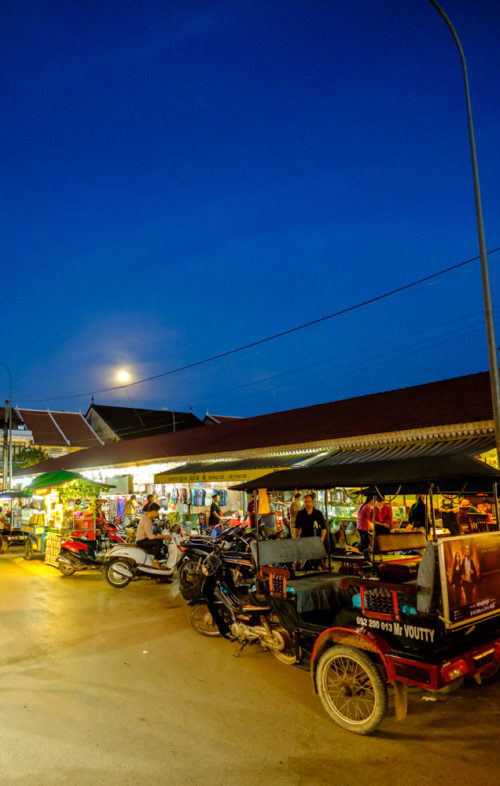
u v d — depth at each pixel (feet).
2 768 13.57
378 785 12.87
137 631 26.66
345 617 18.22
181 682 19.71
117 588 38.40
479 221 34.22
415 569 21.75
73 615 29.94
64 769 13.56
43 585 39.60
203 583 25.20
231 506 71.20
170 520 64.64
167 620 28.89
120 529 60.34
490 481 18.90
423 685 14.78
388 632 16.35
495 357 32.60
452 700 17.88
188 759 14.10
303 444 51.42
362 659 15.70
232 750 14.60
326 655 16.69
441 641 15.38
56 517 50.80
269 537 40.01
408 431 43.55
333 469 21.77
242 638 22.91
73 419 177.68
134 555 38.88
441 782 12.98
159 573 39.29
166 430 175.22
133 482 78.74
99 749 14.61
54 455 161.99
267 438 59.00
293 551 24.57
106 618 29.27
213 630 25.89
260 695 18.51
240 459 58.08
